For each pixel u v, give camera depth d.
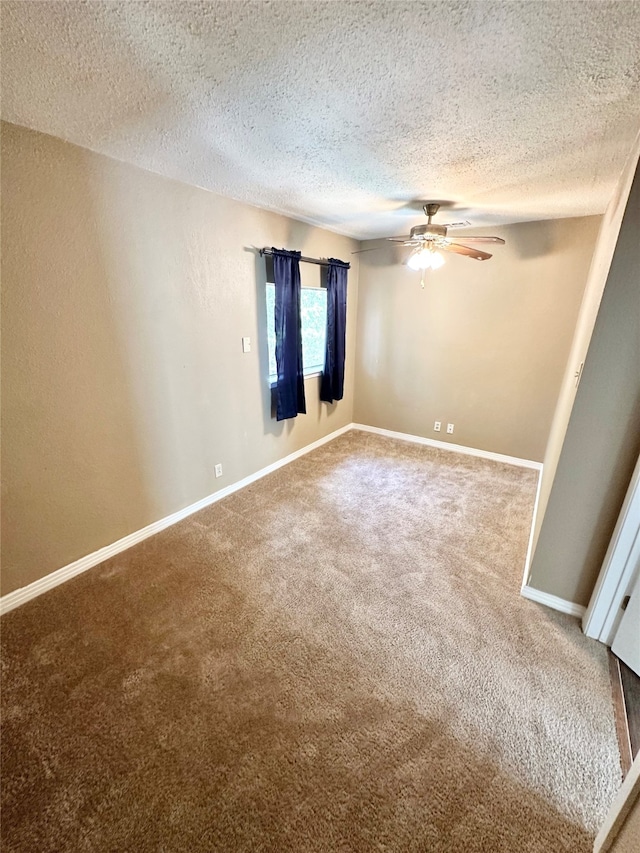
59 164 1.72
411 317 4.03
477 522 2.75
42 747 1.33
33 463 1.89
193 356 2.60
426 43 1.04
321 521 2.75
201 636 1.78
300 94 1.31
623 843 0.91
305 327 3.75
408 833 1.12
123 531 2.39
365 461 3.83
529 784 1.24
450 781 1.25
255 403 3.22
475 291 3.62
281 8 0.92
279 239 3.05
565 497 1.81
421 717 1.44
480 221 3.21
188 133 1.62
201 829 1.13
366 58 1.11
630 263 1.46
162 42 1.05
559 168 1.95
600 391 1.62
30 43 1.05
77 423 2.04
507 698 1.52
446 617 1.91
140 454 2.40
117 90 1.30
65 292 1.86
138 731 1.38
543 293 3.33
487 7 0.90
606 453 1.68
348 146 1.73
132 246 2.09
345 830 1.13
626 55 1.06
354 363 4.53
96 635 1.77
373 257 4.09
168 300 2.35
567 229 3.11
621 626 1.67
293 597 2.02
